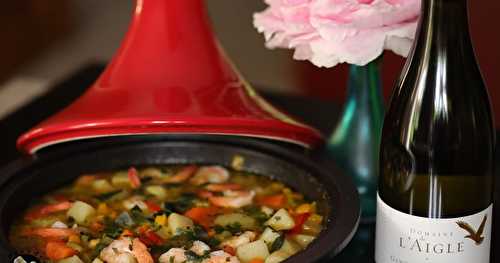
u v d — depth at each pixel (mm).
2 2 1735
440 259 778
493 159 829
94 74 1192
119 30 1692
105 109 868
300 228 842
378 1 799
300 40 831
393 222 791
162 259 793
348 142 931
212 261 784
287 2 832
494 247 878
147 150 953
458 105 799
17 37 1719
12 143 1036
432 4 778
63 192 917
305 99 1149
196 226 852
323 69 1544
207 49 925
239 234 837
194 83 902
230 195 899
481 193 821
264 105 896
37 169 902
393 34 804
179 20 923
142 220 868
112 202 904
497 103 1415
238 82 918
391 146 823
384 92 1433
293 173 903
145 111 855
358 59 807
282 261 723
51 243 816
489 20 1384
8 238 834
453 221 770
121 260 785
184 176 936
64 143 940
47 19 1731
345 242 752
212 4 1641
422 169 810
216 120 836
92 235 846
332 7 799
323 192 855
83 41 1697
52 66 1644
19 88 1497
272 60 1595
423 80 799
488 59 1402
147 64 913
